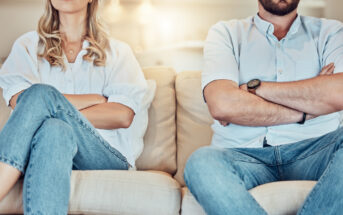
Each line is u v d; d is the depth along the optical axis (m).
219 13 3.55
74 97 1.73
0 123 1.90
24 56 1.85
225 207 1.22
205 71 1.67
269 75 1.68
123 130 1.79
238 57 1.72
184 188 1.69
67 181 1.25
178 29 3.53
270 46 1.71
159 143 1.92
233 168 1.32
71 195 1.37
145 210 1.39
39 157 1.22
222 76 1.62
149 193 1.40
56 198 1.19
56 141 1.26
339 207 1.15
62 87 1.84
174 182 1.49
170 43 3.54
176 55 3.45
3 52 3.30
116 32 3.50
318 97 1.49
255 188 1.33
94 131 1.52
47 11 1.90
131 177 1.44
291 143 1.52
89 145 1.51
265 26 1.73
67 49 1.92
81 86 1.85
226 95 1.54
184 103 2.00
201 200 1.28
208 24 3.55
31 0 3.31
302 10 3.49
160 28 3.53
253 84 1.56
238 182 1.25
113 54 1.93
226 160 1.32
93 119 1.68
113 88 1.82
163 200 1.40
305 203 1.20
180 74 2.09
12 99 1.74
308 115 1.53
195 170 1.28
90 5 1.94
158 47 3.53
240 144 1.60
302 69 1.67
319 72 1.68
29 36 1.91
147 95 1.93
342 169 1.17
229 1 3.53
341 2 3.45
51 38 1.88
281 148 1.52
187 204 1.39
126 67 1.90
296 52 1.69
